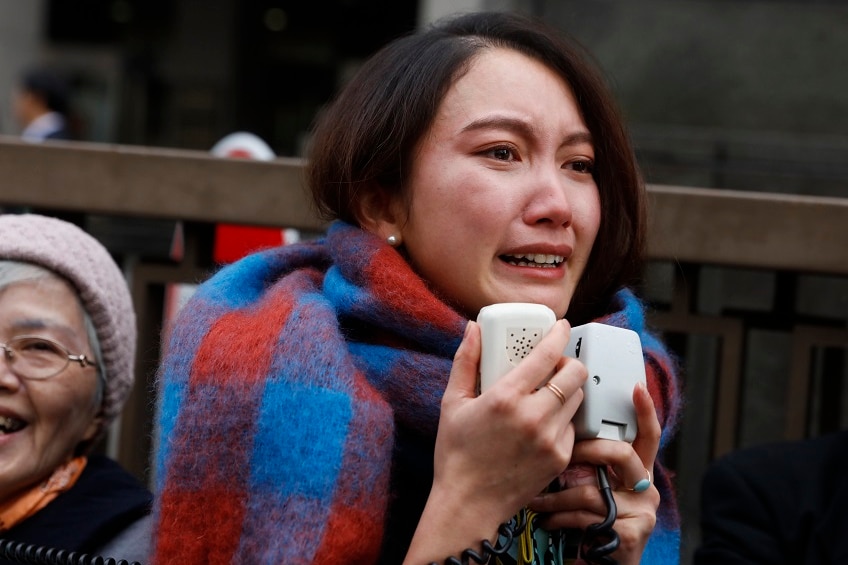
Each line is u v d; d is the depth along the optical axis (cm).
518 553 141
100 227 326
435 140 155
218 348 149
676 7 464
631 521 138
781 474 215
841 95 459
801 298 278
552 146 155
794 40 462
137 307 256
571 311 173
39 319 197
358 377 146
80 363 200
